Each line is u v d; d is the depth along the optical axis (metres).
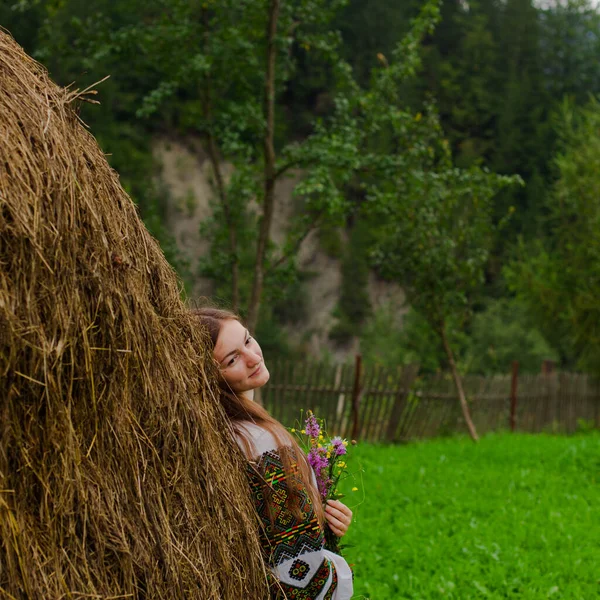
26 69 1.96
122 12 12.77
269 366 11.59
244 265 12.88
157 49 11.53
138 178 38.19
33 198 1.72
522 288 19.83
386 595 4.76
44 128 1.83
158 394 1.94
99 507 1.76
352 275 47.41
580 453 9.93
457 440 12.88
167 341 2.05
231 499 2.10
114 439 1.83
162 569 1.86
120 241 1.93
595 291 18.02
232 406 2.34
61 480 1.71
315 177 10.33
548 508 6.94
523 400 15.55
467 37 55.16
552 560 5.34
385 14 48.41
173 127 46.34
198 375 2.18
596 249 17.97
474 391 14.27
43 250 1.71
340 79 11.89
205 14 11.66
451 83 52.31
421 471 8.80
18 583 1.63
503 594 4.82
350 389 12.12
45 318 1.71
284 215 47.66
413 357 21.80
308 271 47.56
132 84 41.38
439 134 12.94
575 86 56.97
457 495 7.63
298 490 2.22
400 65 11.85
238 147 11.30
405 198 12.40
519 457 10.10
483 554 5.53
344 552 5.51
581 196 18.48
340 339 46.16
